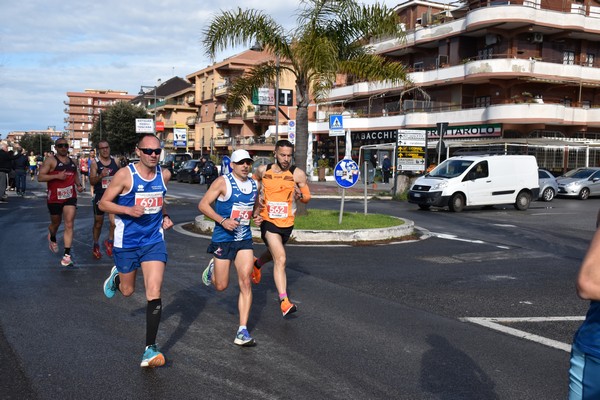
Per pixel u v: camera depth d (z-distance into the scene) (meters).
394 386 4.21
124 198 4.74
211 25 13.53
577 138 34.50
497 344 5.28
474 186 19.34
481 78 34.75
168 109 81.88
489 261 9.88
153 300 4.57
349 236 11.63
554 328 5.86
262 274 8.36
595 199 26.70
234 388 4.11
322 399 3.95
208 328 5.59
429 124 37.50
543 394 4.13
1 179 20.06
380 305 6.66
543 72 34.31
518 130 33.88
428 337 5.45
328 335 5.45
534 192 20.58
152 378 4.26
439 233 13.52
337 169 12.70
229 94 15.25
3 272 7.98
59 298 6.58
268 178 6.21
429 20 42.06
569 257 10.45
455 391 4.14
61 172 8.34
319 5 13.77
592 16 35.72
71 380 4.18
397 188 24.67
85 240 11.14
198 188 31.77
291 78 45.53
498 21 34.06
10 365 4.45
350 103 47.97
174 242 11.14
